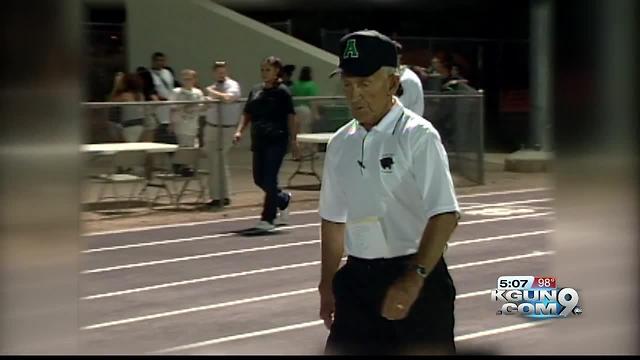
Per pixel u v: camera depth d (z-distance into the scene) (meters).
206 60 20.80
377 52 3.73
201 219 12.15
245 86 20.52
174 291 8.02
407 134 3.73
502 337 6.31
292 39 20.42
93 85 20.14
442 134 15.06
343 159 3.88
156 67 16.20
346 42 3.78
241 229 11.35
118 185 12.62
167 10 20.83
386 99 3.78
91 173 12.40
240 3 22.72
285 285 8.22
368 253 3.84
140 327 6.78
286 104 10.94
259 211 12.76
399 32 24.66
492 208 12.97
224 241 10.55
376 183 3.78
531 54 17.38
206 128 13.01
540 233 10.77
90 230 11.27
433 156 3.70
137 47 20.77
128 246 10.24
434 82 17.64
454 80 17.75
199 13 20.81
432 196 3.69
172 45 20.94
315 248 10.04
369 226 3.82
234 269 8.95
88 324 6.82
